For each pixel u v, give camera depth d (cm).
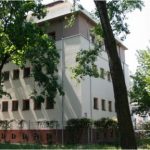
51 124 3319
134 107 3566
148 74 3372
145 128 3422
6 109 3881
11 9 2695
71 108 3269
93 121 3219
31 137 3462
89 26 3641
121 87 1424
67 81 3350
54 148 2198
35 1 2775
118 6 1706
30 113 3588
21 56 2973
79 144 2867
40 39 2861
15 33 2636
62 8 3588
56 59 3073
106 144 2802
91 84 3491
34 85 3622
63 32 3512
